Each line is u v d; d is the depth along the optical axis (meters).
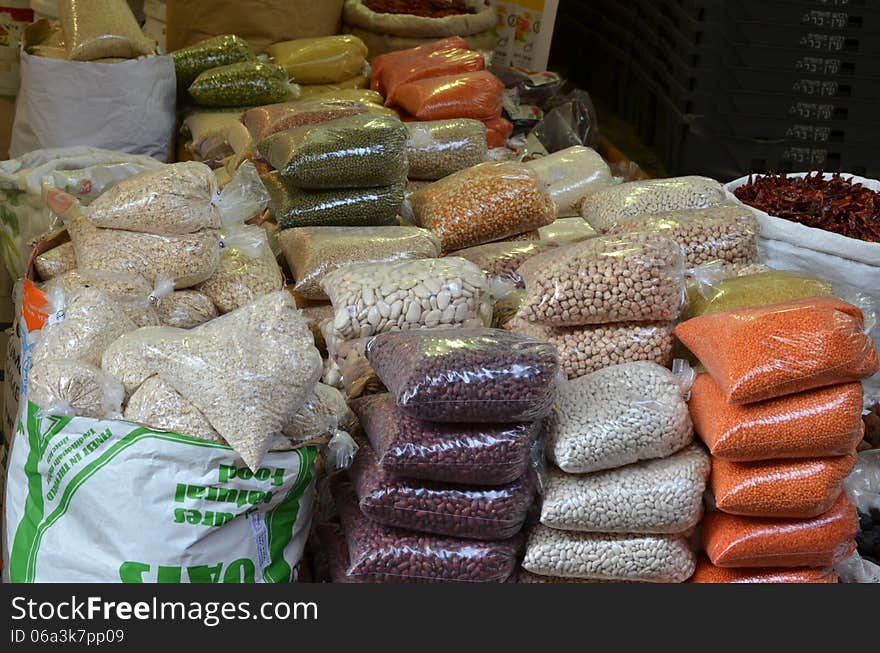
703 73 3.76
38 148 3.55
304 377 1.98
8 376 2.86
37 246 2.61
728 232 2.67
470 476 2.02
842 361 2.03
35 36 3.78
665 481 2.08
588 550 2.09
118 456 1.93
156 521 1.94
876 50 3.64
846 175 3.33
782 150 3.80
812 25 3.63
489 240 2.99
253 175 2.85
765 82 3.72
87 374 1.99
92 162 3.20
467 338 2.07
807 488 2.04
